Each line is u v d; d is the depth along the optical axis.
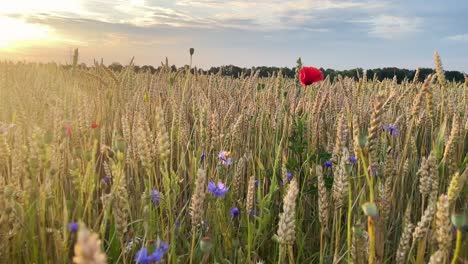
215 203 2.71
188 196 3.49
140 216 2.51
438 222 1.56
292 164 3.35
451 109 4.04
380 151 3.33
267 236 2.90
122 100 5.66
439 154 2.86
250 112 4.70
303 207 3.21
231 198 2.99
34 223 2.19
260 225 2.61
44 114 3.73
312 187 3.06
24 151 2.21
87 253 0.75
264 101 5.11
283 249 1.85
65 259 2.02
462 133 3.55
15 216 2.11
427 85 3.30
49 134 2.10
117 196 2.06
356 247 1.85
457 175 1.88
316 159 3.38
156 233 2.54
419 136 4.22
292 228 1.79
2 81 5.97
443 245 1.56
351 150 3.51
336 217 2.37
